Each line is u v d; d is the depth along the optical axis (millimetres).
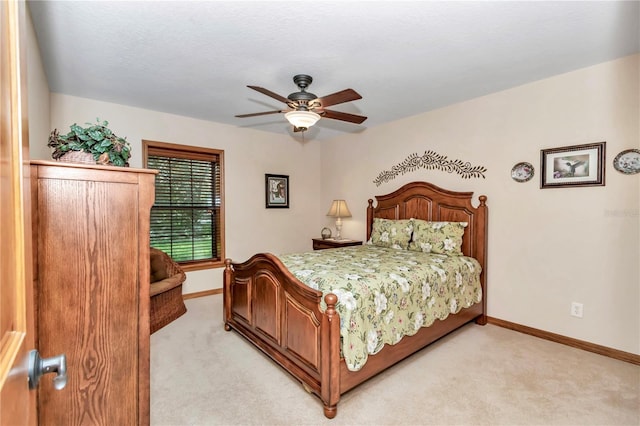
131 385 1226
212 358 2576
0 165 506
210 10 1879
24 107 652
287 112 2609
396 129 4289
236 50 2355
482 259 3320
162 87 3105
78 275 1115
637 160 2455
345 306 1967
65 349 1093
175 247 4125
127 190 1217
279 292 2377
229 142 4508
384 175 4469
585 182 2705
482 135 3389
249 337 2760
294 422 1826
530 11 1892
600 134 2631
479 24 2027
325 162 5488
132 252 1228
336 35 2150
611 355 2596
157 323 3162
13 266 584
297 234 5316
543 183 2953
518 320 3148
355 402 1999
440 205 3717
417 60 2529
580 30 2105
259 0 1789
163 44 2273
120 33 2127
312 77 2842
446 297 2801
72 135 1389
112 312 1184
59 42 2246
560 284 2877
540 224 2992
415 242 3598
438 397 2047
